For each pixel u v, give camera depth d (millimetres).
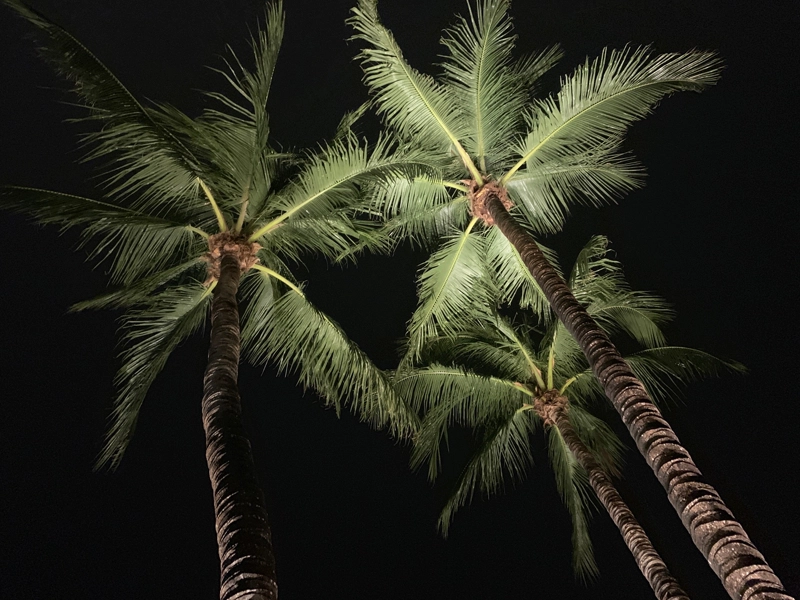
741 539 5773
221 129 10352
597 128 11484
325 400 11375
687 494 6238
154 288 10320
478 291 12797
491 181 12266
